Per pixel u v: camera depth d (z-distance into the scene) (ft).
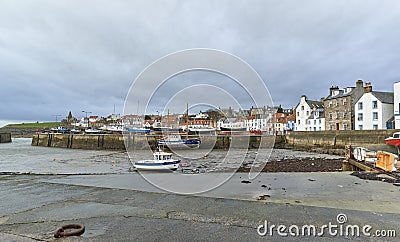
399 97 92.79
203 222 13.32
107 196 19.24
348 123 122.52
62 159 74.95
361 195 19.15
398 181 24.18
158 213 14.88
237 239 11.14
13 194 20.17
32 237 11.39
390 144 74.38
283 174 31.27
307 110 159.43
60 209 15.84
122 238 11.25
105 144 121.29
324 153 94.53
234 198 18.79
